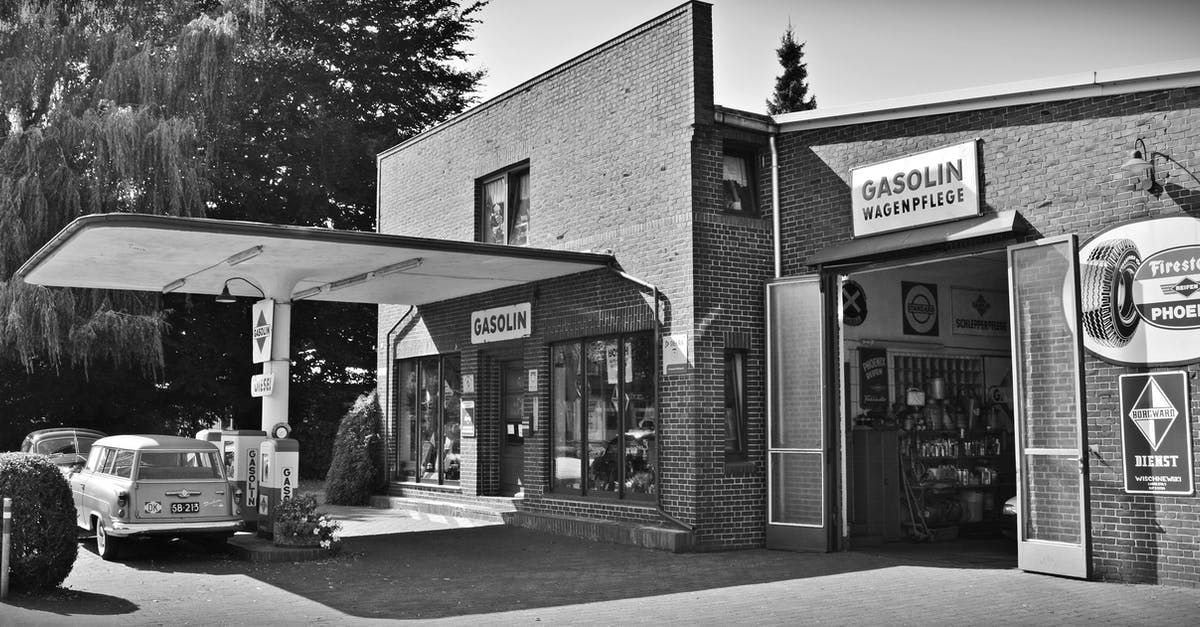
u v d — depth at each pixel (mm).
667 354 14336
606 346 15719
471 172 19203
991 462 16844
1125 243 10898
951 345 16812
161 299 26391
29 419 29031
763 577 11539
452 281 16938
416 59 35062
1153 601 9656
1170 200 10594
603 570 12172
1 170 24234
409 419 20906
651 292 14664
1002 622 8781
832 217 13945
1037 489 11578
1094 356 11094
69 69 25797
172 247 13000
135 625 8812
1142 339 10711
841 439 13859
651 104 14930
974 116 12406
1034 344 11641
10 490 10008
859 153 13664
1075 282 11219
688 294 14055
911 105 12891
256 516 14625
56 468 10359
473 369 18578
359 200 32656
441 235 20094
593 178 16031
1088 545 10977
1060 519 11344
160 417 31109
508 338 17578
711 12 14445
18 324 22828
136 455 13141
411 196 21344
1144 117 10859
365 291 18047
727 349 14258
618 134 15547
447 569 12289
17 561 9953
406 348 20812
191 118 25719
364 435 21266
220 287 16328
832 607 9578
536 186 17359
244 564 12672
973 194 12227
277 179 32031
